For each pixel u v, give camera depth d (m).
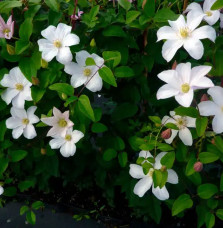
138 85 0.60
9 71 0.57
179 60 0.58
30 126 0.56
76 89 0.56
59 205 0.81
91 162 0.73
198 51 0.42
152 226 0.73
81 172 0.74
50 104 0.57
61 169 0.74
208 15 0.47
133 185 0.63
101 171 0.70
